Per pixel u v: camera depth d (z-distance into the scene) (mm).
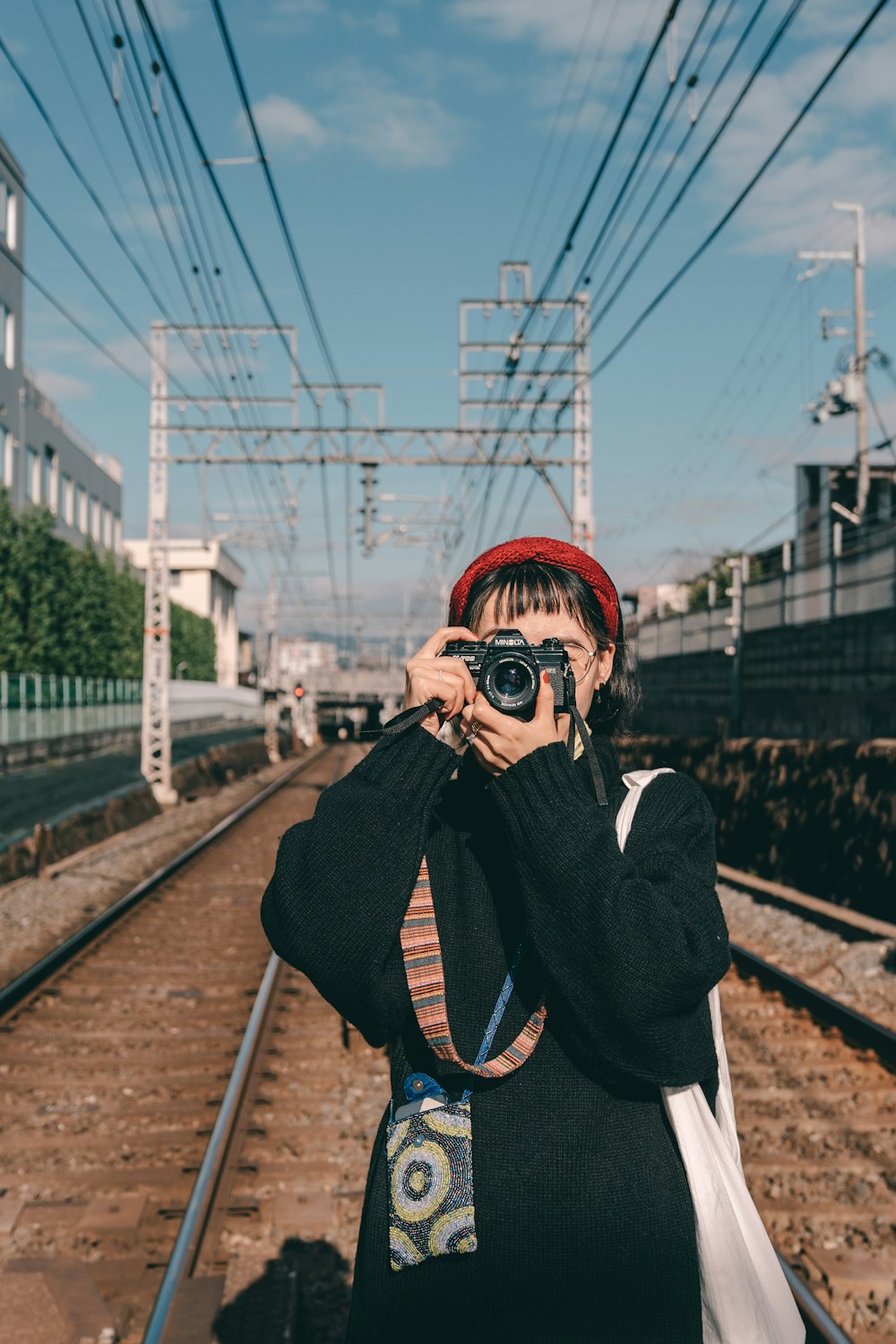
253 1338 2977
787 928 9508
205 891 12289
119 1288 3377
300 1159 4391
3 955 9094
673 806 1313
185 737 37031
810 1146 4500
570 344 19156
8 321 33312
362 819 1221
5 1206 3957
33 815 15922
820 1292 3328
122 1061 5871
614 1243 1157
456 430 19734
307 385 19812
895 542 10977
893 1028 6438
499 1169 1179
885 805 9469
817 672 12930
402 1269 1188
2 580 25703
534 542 1479
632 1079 1169
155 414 20344
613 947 1089
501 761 1215
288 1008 6898
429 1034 1204
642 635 24375
